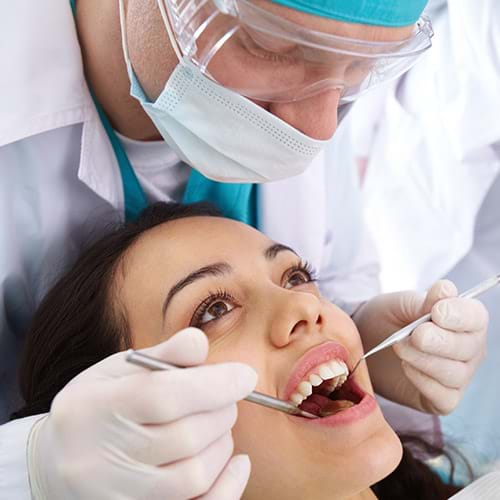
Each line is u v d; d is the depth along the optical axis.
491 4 2.02
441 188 2.40
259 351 1.32
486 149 2.31
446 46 2.20
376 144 2.47
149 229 1.52
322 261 2.09
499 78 2.15
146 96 1.39
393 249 2.51
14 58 1.47
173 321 1.38
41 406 1.54
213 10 1.15
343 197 2.08
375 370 1.81
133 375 1.11
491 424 2.21
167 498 1.10
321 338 1.34
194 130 1.32
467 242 2.43
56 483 1.17
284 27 1.12
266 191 1.86
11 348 1.78
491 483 1.51
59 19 1.51
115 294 1.46
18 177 1.57
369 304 1.85
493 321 2.33
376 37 1.17
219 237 1.46
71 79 1.52
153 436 1.09
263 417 1.29
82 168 1.55
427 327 1.50
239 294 1.40
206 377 1.08
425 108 2.32
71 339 1.51
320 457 1.29
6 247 1.58
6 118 1.47
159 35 1.27
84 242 1.69
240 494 1.15
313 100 1.26
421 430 1.94
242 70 1.21
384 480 1.74
